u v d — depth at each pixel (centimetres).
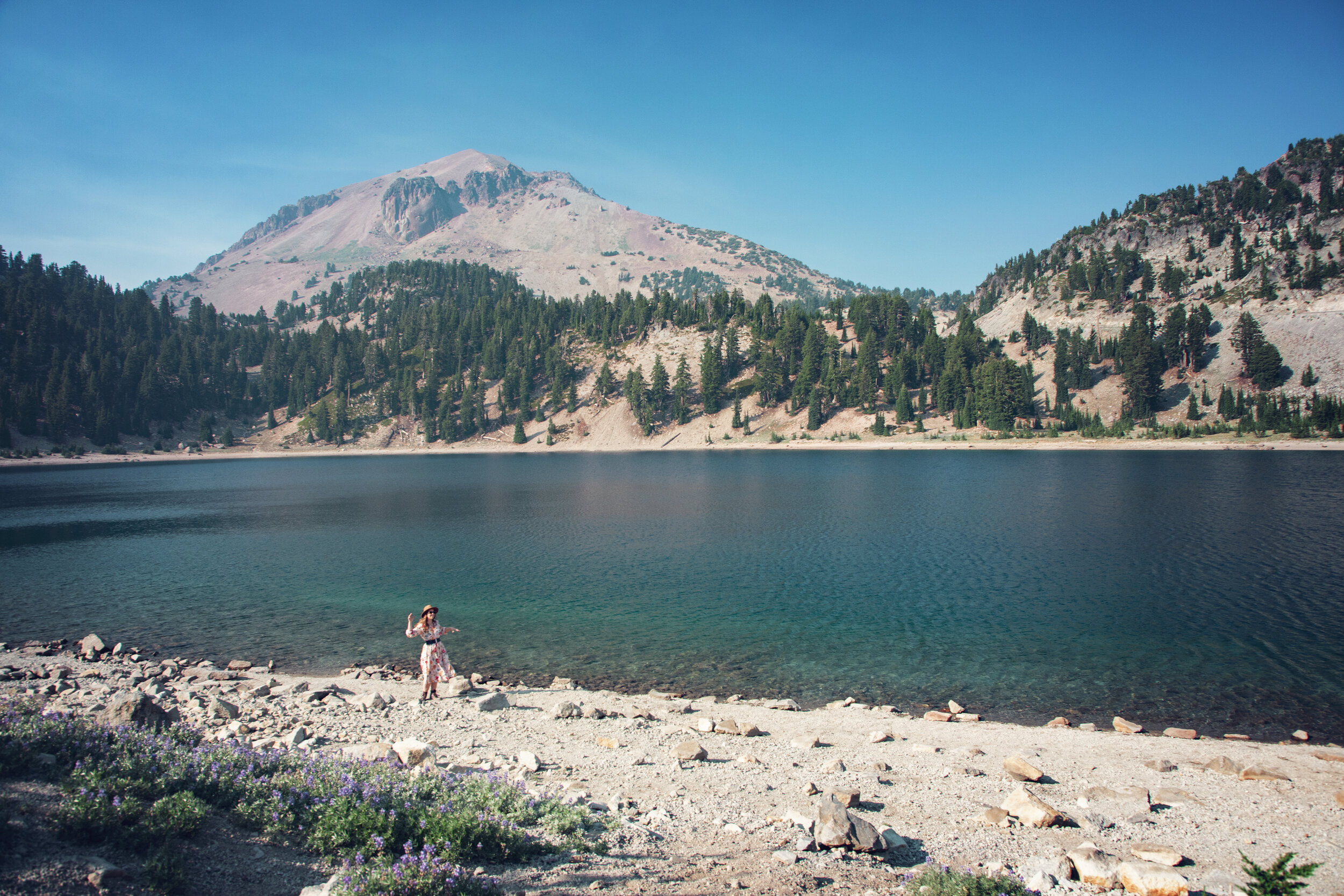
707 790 1206
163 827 726
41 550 5316
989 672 2347
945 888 760
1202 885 802
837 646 2678
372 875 675
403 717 1728
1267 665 2338
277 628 3073
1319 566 3788
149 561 4800
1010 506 6744
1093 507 6494
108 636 2970
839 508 7006
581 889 759
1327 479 8400
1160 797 1179
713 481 10762
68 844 660
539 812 996
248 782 922
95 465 19825
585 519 6669
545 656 2623
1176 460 12400
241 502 9094
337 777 964
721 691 2233
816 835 942
